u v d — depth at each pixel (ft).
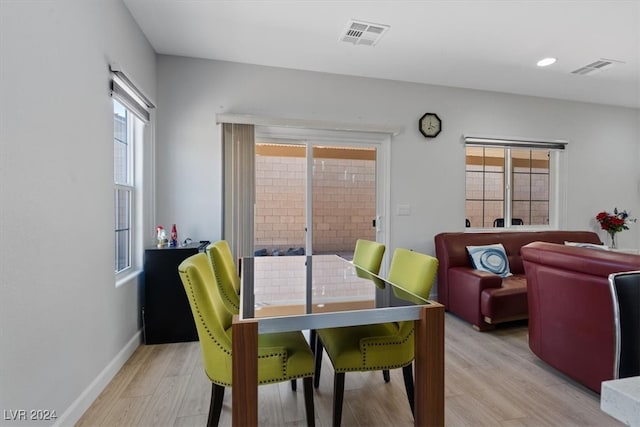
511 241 12.64
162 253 8.96
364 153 12.76
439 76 12.26
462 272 10.87
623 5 7.76
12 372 4.14
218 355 4.71
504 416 5.79
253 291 5.99
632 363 3.17
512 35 9.24
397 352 5.36
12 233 4.15
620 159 15.58
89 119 6.18
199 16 8.43
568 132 14.87
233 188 10.94
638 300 3.29
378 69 11.69
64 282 5.30
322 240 12.39
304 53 10.48
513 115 14.10
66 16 5.38
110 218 7.13
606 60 10.83
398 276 6.74
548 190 15.01
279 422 5.65
